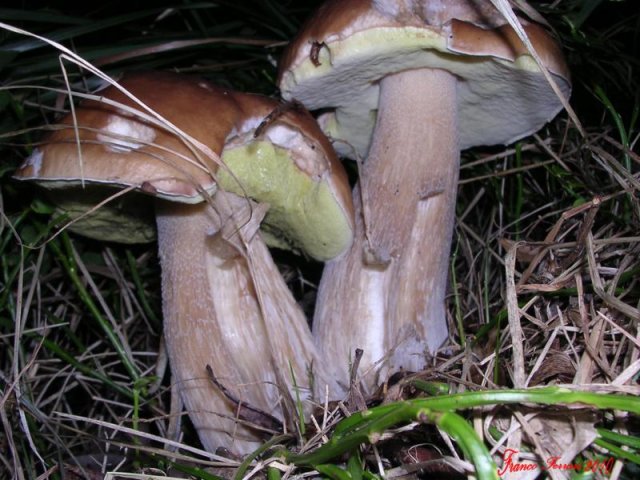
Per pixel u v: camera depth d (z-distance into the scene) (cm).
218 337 26
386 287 28
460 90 31
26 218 32
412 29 24
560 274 27
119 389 30
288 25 38
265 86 39
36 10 36
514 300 23
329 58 26
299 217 29
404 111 29
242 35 39
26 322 32
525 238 32
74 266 30
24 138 32
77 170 22
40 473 28
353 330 28
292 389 27
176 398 28
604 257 27
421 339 28
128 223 31
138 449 26
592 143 31
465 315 31
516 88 29
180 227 26
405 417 17
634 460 19
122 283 34
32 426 27
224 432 26
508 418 21
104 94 24
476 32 24
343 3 25
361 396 25
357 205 29
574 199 33
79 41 40
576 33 30
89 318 34
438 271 28
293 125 26
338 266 29
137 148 22
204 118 24
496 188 35
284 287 28
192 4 38
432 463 20
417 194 28
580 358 24
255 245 28
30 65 33
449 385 23
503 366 25
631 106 32
